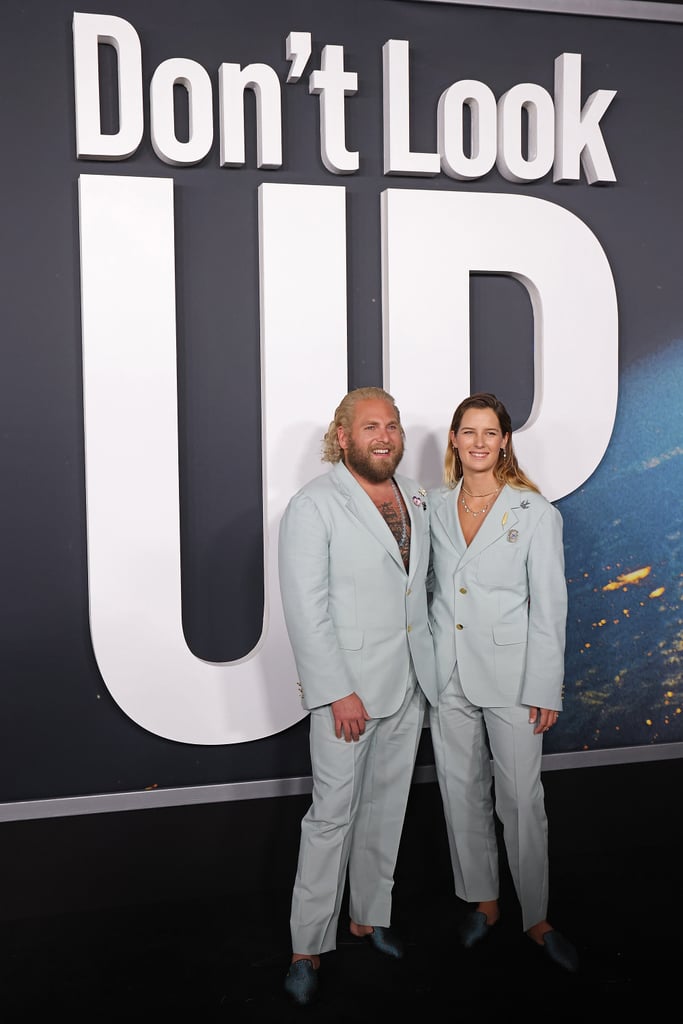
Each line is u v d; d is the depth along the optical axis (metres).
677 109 3.23
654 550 3.25
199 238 2.88
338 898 2.46
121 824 2.88
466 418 2.53
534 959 2.57
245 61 2.88
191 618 2.94
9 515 2.78
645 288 3.22
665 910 2.83
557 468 3.10
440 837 3.10
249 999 2.40
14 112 2.72
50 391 2.79
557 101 3.08
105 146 2.73
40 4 2.72
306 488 2.49
